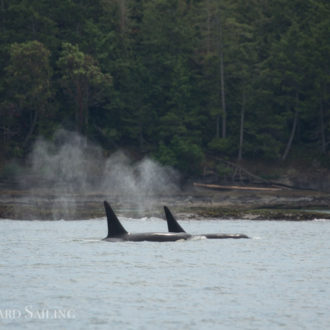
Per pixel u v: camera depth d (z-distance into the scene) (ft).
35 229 597.93
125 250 383.24
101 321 208.95
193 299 240.73
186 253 369.09
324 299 241.14
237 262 335.26
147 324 205.67
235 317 214.48
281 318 213.46
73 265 322.96
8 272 299.99
